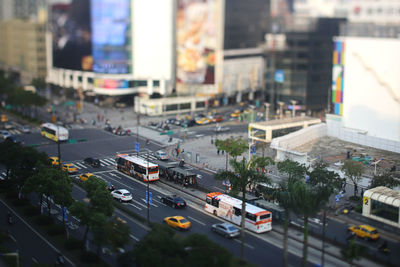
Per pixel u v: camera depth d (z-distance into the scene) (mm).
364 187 109500
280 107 199625
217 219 90875
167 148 147875
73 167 119875
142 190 107500
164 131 169625
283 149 127375
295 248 78438
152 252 62125
